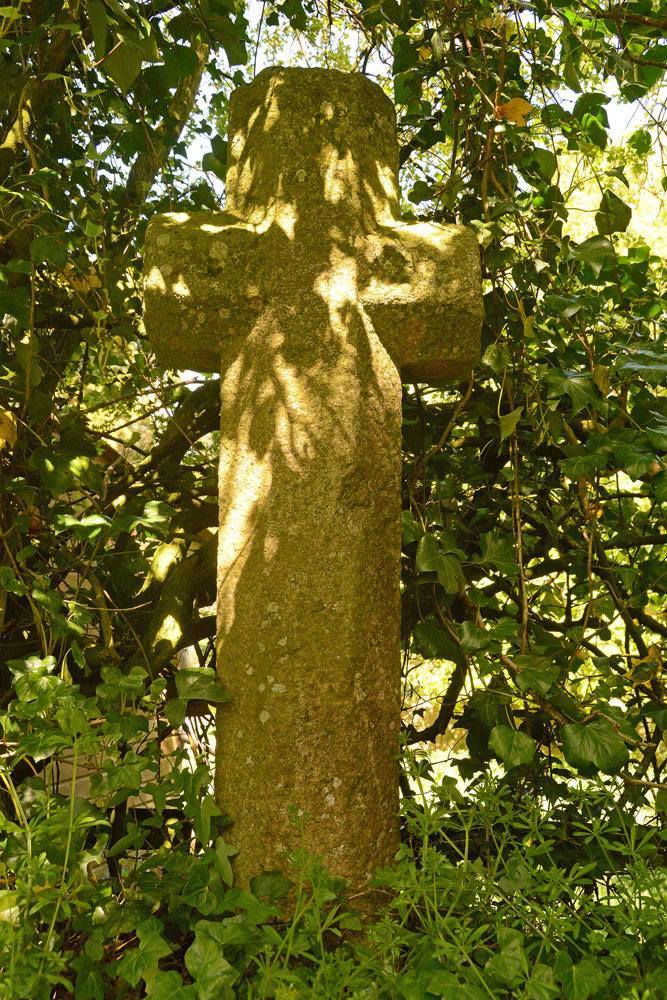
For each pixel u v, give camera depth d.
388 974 1.40
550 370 2.12
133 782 1.67
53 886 1.54
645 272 2.56
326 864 1.69
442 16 2.29
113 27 1.88
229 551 1.83
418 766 1.81
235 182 2.02
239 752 1.76
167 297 1.88
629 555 2.62
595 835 1.65
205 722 2.92
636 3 2.41
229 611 1.82
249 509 1.82
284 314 1.86
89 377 3.30
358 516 1.80
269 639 1.76
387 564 1.85
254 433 1.84
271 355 1.85
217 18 2.33
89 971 1.48
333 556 1.77
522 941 1.40
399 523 1.89
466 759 2.22
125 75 1.88
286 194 1.91
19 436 2.15
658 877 1.55
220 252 1.88
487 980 1.40
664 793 1.95
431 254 1.91
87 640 2.33
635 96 2.41
